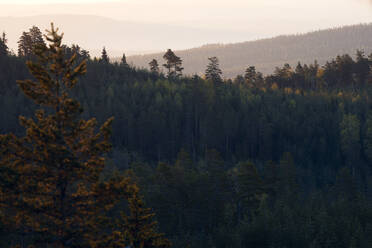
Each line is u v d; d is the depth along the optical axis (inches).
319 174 5241.1
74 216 894.4
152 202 2495.1
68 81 897.5
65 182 879.7
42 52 879.7
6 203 837.8
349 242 2433.6
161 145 5477.4
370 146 5408.5
